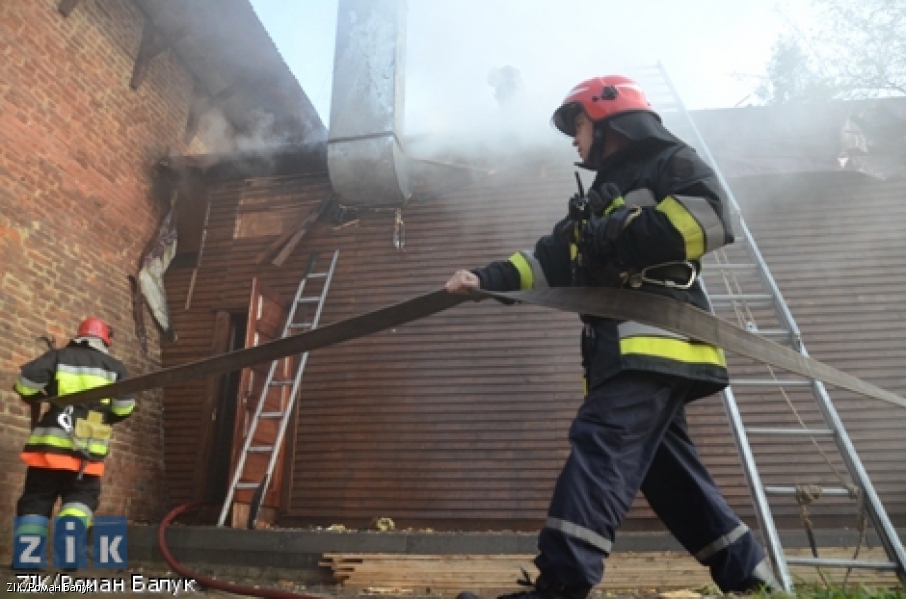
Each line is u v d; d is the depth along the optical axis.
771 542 3.21
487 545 4.90
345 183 7.49
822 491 3.45
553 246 1.98
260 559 5.09
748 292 6.81
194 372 1.80
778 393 6.47
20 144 6.11
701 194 1.64
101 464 4.25
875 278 6.90
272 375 6.68
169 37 7.97
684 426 1.93
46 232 6.28
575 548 1.49
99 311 6.84
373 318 1.70
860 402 6.41
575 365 6.87
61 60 6.71
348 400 7.10
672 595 4.09
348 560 4.77
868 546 5.01
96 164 7.07
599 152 1.91
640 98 1.90
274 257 7.80
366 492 6.72
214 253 8.03
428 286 7.46
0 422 5.38
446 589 4.52
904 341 6.61
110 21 7.45
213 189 8.34
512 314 7.16
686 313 1.35
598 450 1.58
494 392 6.88
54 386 4.17
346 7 7.84
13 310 5.75
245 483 6.36
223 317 7.71
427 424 6.87
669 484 1.92
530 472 6.52
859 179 7.29
